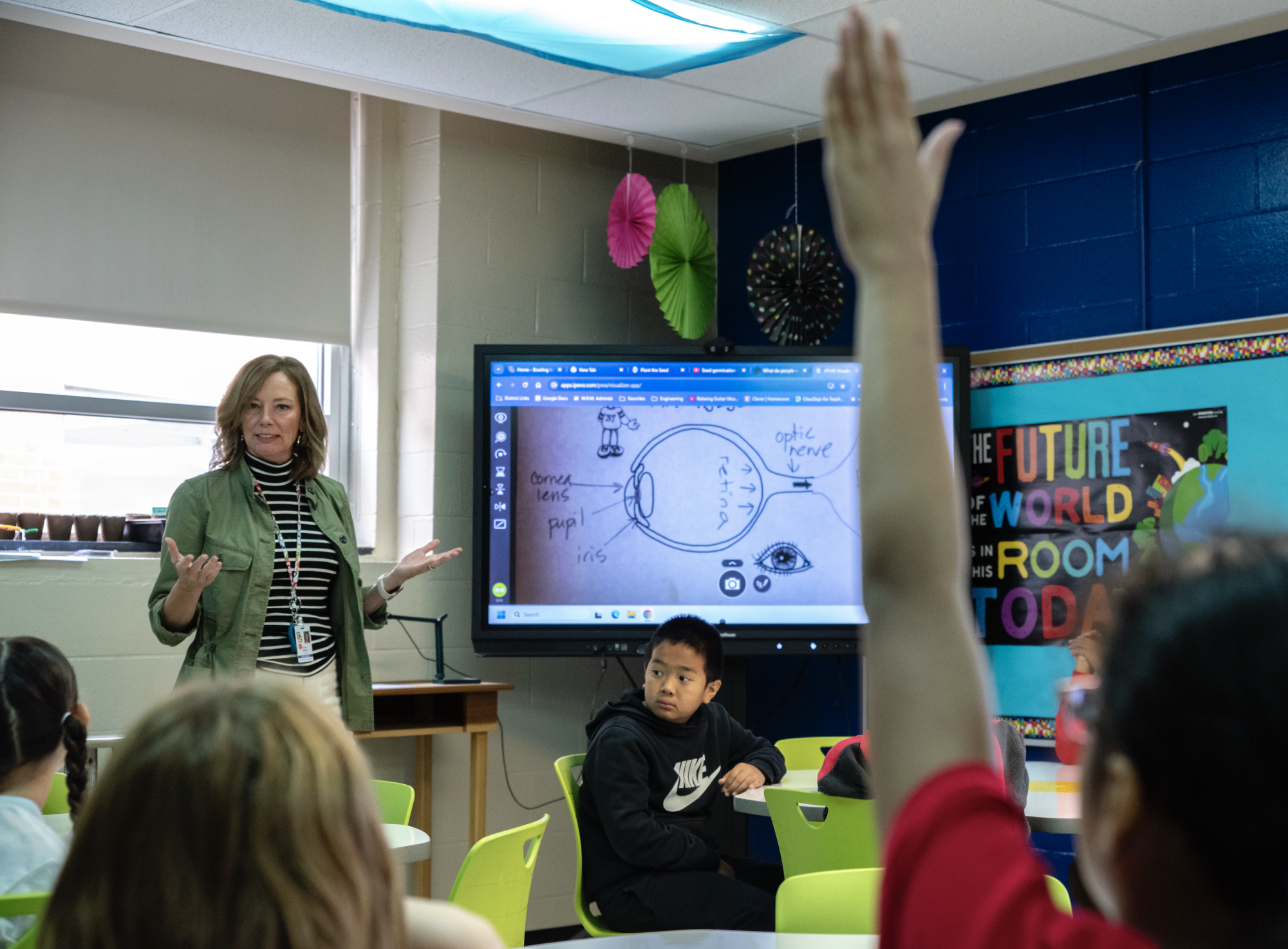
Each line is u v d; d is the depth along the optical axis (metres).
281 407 3.27
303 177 4.36
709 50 3.67
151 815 0.54
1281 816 0.30
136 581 3.79
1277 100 3.76
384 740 4.24
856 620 4.29
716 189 5.14
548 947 1.56
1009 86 4.24
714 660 3.05
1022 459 4.19
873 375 0.43
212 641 3.21
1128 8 3.51
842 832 2.52
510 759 4.50
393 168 4.56
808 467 4.33
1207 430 3.81
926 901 0.36
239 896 0.53
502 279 4.60
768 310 4.56
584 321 4.81
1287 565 0.32
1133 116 4.05
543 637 4.26
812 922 1.80
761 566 4.30
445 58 3.84
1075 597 4.04
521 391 4.31
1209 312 3.88
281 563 3.25
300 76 4.00
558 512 4.29
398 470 4.53
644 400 4.33
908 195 0.44
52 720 1.54
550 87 4.12
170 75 4.08
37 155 3.83
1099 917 0.37
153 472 4.12
